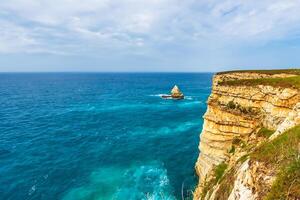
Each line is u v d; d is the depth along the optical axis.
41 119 69.44
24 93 138.00
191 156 40.25
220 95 30.92
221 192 17.38
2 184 31.58
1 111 80.88
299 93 22.64
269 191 10.52
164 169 35.28
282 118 23.34
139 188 29.81
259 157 12.60
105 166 36.84
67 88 172.00
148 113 76.75
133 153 42.03
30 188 30.58
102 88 171.62
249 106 27.23
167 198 27.45
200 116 70.81
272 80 26.27
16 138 51.31
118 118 70.19
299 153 10.80
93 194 28.72
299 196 9.00
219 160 28.69
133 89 162.50
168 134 53.31
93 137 51.91
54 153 42.62
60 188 30.45
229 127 28.36
